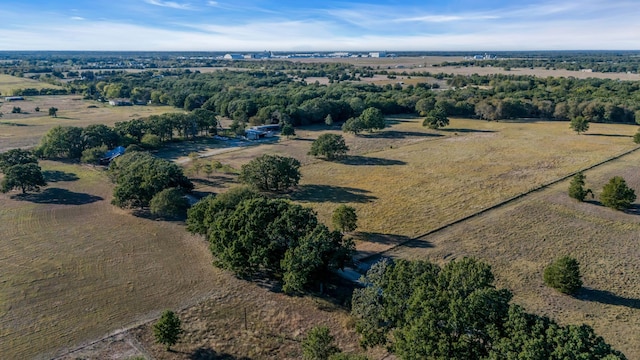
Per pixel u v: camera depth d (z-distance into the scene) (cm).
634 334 3878
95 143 10456
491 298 3000
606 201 6975
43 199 7419
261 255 4497
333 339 3812
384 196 7800
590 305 4347
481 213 6900
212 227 5081
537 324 2781
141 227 6272
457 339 2952
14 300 4403
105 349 3731
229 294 4594
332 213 6975
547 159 10281
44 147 9975
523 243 5772
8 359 3591
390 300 3478
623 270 5016
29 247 5588
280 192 8056
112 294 4550
